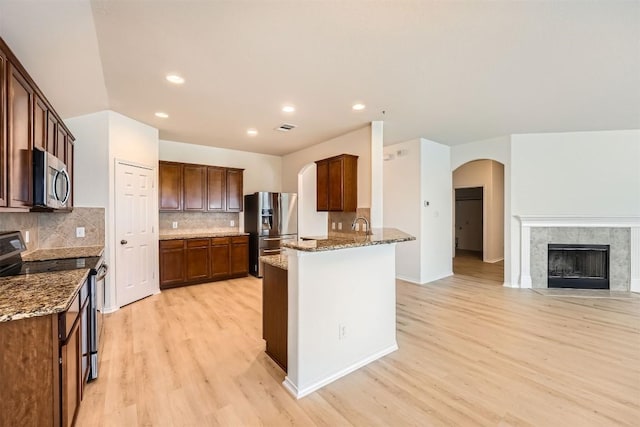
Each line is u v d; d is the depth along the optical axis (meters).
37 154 2.05
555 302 4.13
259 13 1.89
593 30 2.07
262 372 2.35
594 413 1.88
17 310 1.29
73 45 2.22
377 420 1.83
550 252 4.96
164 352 2.65
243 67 2.61
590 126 4.44
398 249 5.57
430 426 1.78
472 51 2.35
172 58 2.46
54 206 2.26
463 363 2.50
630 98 3.34
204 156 5.68
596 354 2.63
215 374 2.31
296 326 2.09
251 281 5.27
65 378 1.44
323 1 1.78
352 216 4.59
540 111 3.76
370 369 2.42
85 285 2.05
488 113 3.83
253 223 5.72
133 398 2.01
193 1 1.78
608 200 4.67
